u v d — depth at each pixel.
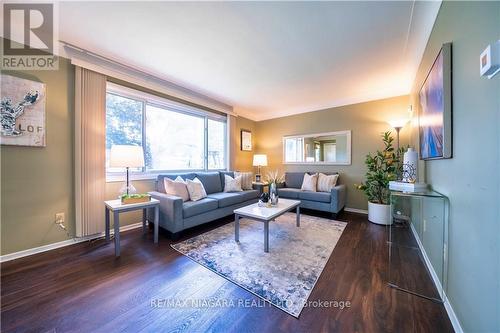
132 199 2.28
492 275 0.87
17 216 2.01
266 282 1.62
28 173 2.07
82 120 2.36
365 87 3.46
